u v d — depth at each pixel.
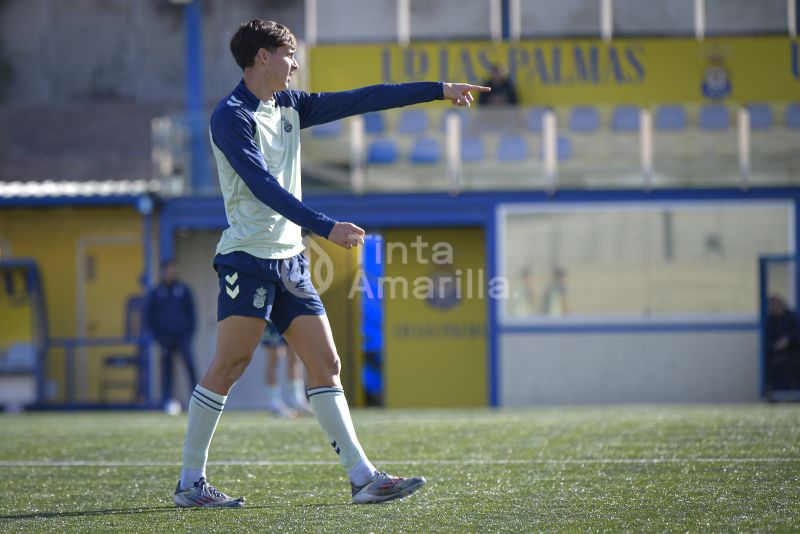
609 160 61.69
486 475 21.42
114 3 78.50
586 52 67.69
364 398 63.44
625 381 61.50
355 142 61.25
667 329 61.28
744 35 68.38
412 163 61.47
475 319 64.38
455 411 50.00
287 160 17.61
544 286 61.56
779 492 18.34
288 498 18.88
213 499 17.98
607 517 16.25
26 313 61.44
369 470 17.88
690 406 51.09
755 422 31.95
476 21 68.69
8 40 78.69
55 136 73.25
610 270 61.50
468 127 61.53
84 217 65.94
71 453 27.78
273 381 46.50
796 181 61.28
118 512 17.67
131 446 29.47
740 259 61.41
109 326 65.88
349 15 68.75
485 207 61.47
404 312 64.25
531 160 61.62
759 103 62.38
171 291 56.34
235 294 17.23
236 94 17.23
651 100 67.94
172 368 56.94
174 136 62.91
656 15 68.44
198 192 62.97
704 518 16.00
